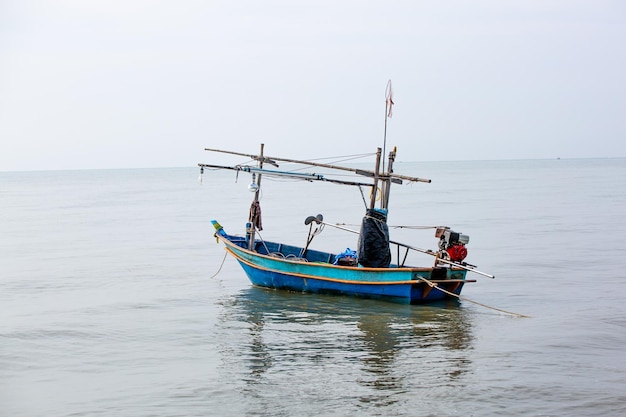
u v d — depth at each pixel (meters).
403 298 20.64
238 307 21.22
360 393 13.52
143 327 19.00
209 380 14.41
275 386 13.98
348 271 21.41
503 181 122.38
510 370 14.79
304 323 19.05
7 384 14.35
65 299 22.97
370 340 17.27
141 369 15.24
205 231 44.34
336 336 17.69
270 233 42.09
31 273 28.33
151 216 56.62
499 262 29.98
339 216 53.56
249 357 16.02
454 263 20.72
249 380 14.38
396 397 13.29
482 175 163.25
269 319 19.59
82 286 25.33
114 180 179.50
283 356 16.05
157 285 25.34
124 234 43.19
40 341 17.64
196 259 32.09
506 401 13.05
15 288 25.02
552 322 19.06
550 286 24.47
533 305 21.36
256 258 23.67
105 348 16.95
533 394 13.38
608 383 13.96
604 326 18.55
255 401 13.18
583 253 32.28
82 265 30.47
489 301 21.94
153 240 39.81
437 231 21.39
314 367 15.16
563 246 34.81
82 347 17.06
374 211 21.41
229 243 24.80
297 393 13.58
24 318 20.14
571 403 12.93
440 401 13.07
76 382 14.43
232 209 62.28
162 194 94.12
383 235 21.30
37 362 15.84
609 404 12.86
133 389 13.94
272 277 23.42
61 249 36.16
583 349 16.36
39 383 14.40
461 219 50.12
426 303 21.25
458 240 21.08
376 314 19.89
